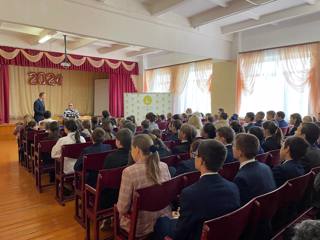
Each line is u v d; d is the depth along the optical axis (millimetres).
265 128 3320
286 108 6641
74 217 2984
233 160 2447
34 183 4191
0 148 7152
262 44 6953
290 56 6453
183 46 6344
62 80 10875
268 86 6902
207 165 1415
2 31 7590
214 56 7051
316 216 1707
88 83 11617
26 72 9969
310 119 4395
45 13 4340
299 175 1951
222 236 1199
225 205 1340
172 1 5191
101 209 2322
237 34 7340
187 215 1333
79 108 11414
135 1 5391
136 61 10859
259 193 1671
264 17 6125
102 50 9664
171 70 9688
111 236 2520
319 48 6004
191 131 2988
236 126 3834
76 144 3305
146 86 10742
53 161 3953
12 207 3270
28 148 4770
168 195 1790
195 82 8969
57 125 4266
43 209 3211
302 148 2006
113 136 3961
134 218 1662
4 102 8781
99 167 2742
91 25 4863
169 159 2539
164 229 1716
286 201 1742
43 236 2588
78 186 2932
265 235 1594
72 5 4629
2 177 4512
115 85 10500
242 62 7316
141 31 5582
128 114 8570
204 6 5707
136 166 1829
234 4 5457
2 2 3951
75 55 9234
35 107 7609
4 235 2604
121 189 1819
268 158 2715
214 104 8117
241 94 7348
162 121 6375
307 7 5426
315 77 6070
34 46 8422
